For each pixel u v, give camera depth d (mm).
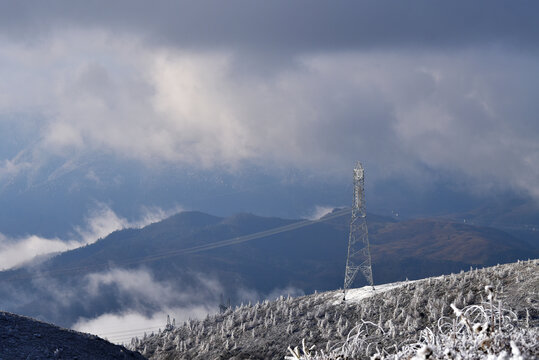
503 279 86375
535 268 85625
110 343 37750
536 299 68938
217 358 103500
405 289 103750
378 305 101125
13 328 33812
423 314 85688
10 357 29328
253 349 103125
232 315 130125
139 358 38938
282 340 102125
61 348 32844
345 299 111562
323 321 102188
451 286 94062
